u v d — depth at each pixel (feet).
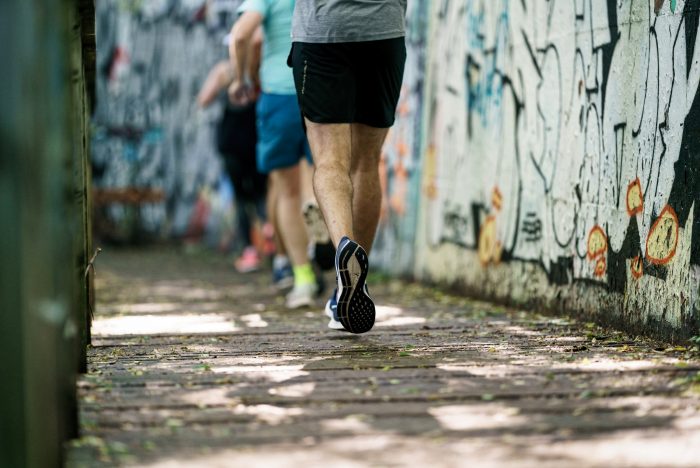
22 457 12.21
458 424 16.06
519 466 13.92
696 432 15.31
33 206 12.22
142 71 86.58
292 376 19.89
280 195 37.29
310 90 24.90
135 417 16.75
